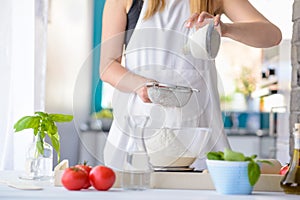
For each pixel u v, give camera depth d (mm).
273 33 2148
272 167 1712
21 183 1676
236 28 2020
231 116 5672
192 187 1599
